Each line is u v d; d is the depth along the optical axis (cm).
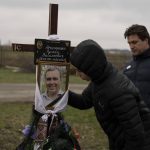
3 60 3969
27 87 2373
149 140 467
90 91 521
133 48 565
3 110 1509
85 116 1416
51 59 522
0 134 1055
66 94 529
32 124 539
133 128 447
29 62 3578
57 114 536
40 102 527
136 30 558
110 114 463
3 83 2552
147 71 560
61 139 527
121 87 454
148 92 559
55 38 521
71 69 526
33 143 537
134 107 451
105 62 455
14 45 532
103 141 1075
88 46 451
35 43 518
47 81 526
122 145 467
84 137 1105
